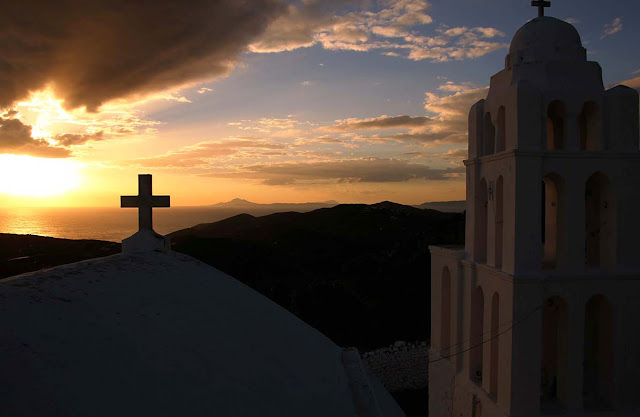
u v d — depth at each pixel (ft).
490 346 38.27
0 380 11.92
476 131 41.50
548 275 34.50
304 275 139.54
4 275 88.02
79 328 16.26
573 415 35.01
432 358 50.65
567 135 35.63
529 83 34.96
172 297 22.97
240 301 27.63
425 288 122.52
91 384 13.74
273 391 19.56
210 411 15.83
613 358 35.99
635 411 35.65
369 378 25.93
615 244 35.78
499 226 38.04
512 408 34.35
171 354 17.75
